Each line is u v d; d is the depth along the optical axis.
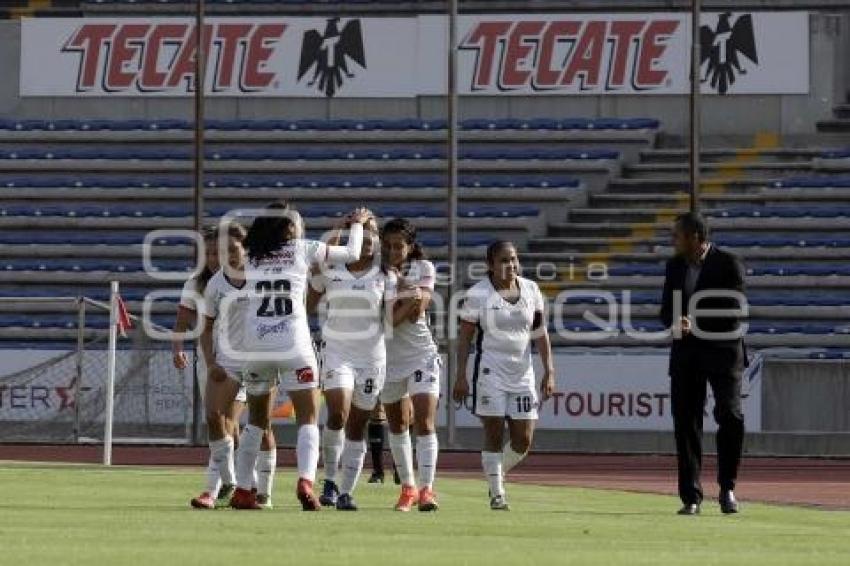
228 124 145.12
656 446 107.12
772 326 122.44
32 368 110.94
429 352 49.03
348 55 146.25
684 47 143.12
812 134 141.50
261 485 48.69
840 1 146.75
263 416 47.00
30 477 66.25
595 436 107.94
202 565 30.14
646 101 143.38
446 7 151.38
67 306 130.00
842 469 93.75
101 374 110.06
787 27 142.00
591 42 144.38
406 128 143.38
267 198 138.62
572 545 36.91
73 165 143.50
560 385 108.44
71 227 138.00
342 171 141.25
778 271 127.06
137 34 149.75
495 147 141.88
